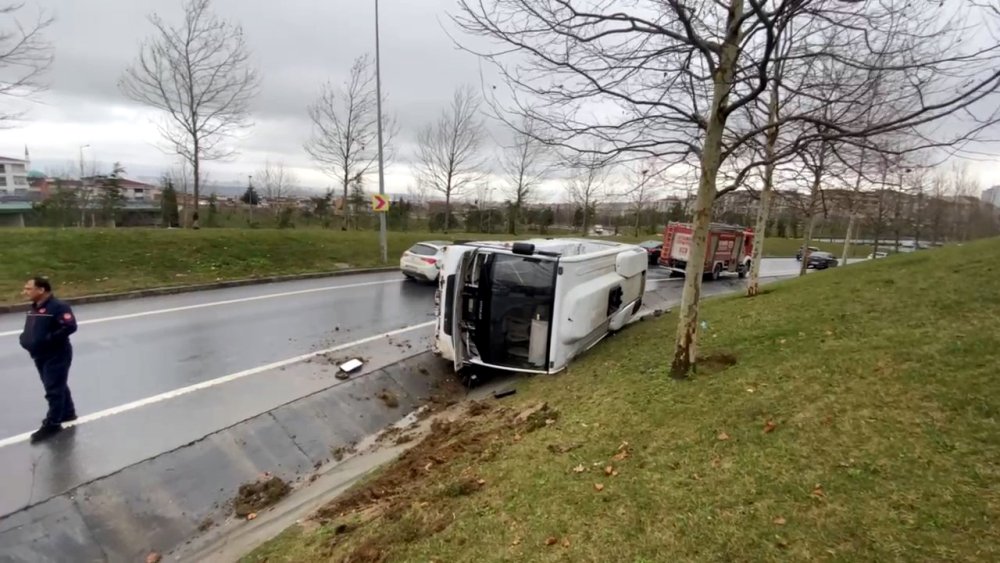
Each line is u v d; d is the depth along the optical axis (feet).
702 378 18.76
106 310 37.04
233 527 16.42
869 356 17.26
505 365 26.21
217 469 18.57
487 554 11.01
